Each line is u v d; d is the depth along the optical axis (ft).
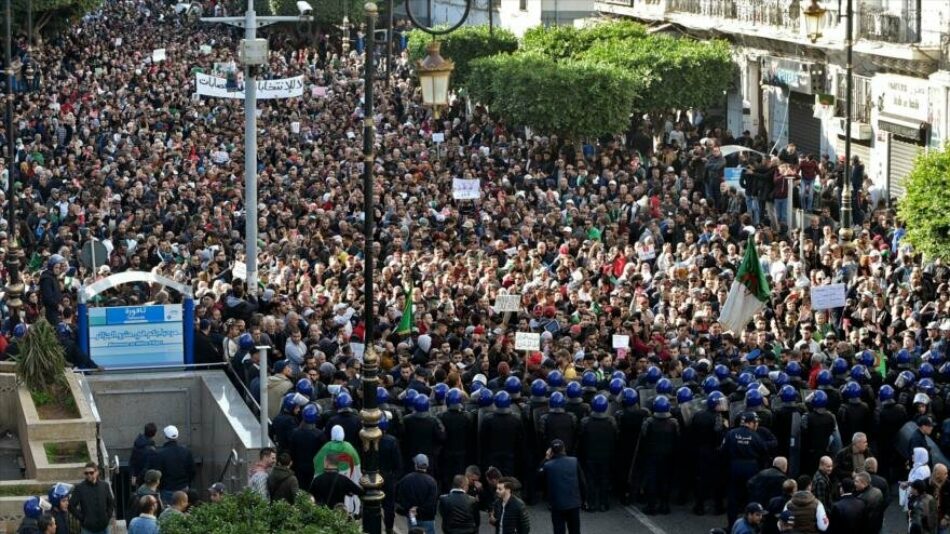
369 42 75.31
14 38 289.74
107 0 413.18
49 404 89.35
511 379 86.99
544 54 207.31
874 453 88.48
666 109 198.70
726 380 89.20
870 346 100.53
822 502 77.92
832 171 161.89
